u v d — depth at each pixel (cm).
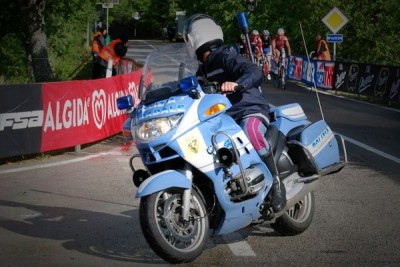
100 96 1199
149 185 492
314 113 1593
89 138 1146
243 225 551
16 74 2456
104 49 2095
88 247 591
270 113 609
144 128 508
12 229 654
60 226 664
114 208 736
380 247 583
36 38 2097
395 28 2645
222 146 521
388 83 1877
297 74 2725
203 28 555
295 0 3027
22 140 998
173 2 8875
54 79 2139
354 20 2733
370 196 781
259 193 546
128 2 8525
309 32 2952
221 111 522
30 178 904
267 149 552
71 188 840
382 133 1280
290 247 585
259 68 548
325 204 743
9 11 2195
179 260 509
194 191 527
